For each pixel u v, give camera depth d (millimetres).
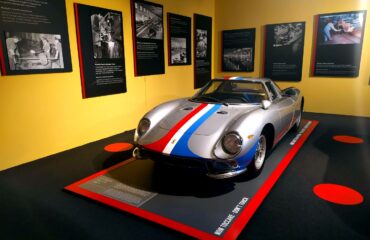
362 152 3312
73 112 3574
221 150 2117
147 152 2373
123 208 2074
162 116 2766
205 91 3369
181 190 2354
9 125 2926
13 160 3000
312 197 2244
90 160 3158
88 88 3693
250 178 2521
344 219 1936
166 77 5152
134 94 4480
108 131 4121
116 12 3941
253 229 1835
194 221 1900
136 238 1772
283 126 3143
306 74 5660
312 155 3215
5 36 2779
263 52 6094
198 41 5941
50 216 2035
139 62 4438
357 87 5184
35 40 3029
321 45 5352
